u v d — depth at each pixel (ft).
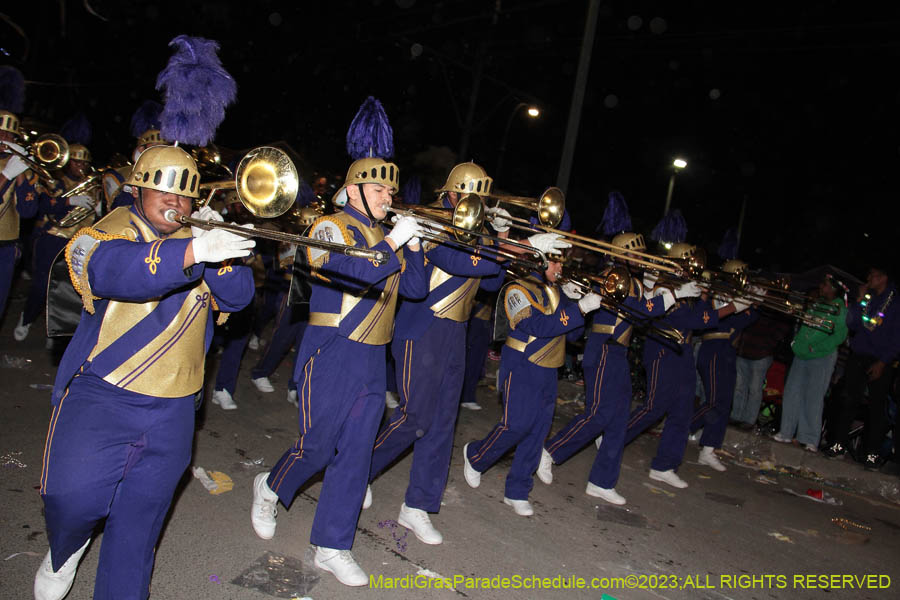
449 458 13.28
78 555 9.04
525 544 13.62
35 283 20.27
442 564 12.23
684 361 18.40
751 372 25.43
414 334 12.84
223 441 16.20
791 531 16.97
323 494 11.03
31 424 15.01
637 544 14.58
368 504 13.89
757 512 17.94
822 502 19.88
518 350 14.58
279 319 20.03
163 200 8.22
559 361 14.85
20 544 10.52
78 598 9.53
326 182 26.08
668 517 16.47
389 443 13.15
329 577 11.11
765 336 24.98
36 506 11.71
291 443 16.81
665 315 17.95
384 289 11.17
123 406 8.00
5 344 20.26
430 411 12.96
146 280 7.48
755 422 25.54
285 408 19.51
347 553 11.10
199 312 8.52
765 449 23.75
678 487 18.83
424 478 13.00
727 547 15.29
